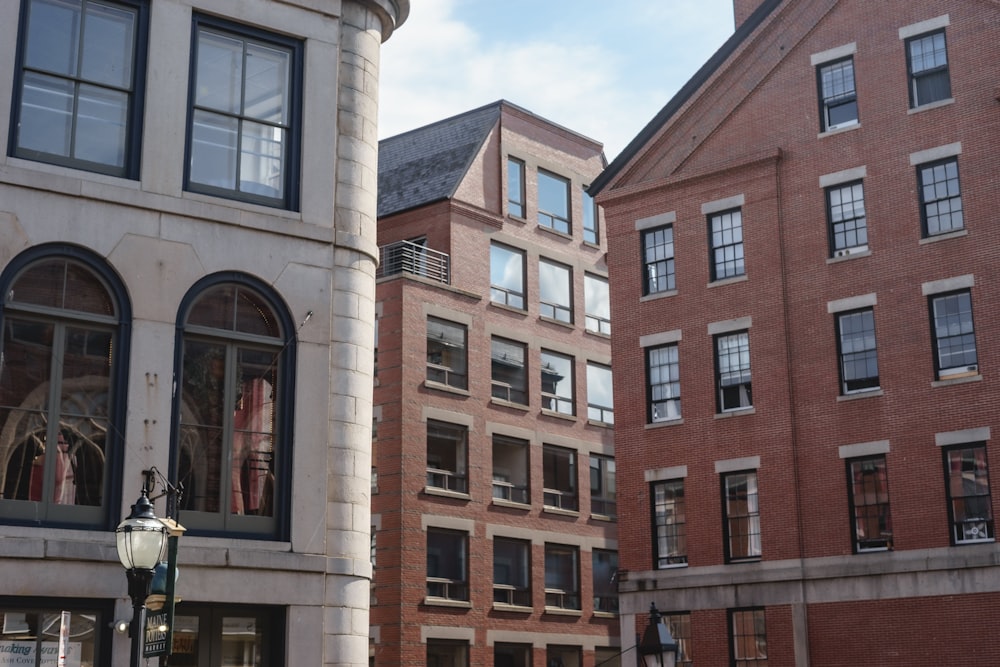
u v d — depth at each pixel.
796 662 32.03
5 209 18.22
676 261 36.53
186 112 19.92
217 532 18.89
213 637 18.61
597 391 53.09
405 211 50.06
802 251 34.31
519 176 52.50
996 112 31.77
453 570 44.91
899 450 31.73
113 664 17.62
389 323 45.72
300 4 21.34
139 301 18.89
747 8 38.31
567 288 53.25
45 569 17.41
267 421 19.75
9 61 18.67
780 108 35.53
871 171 33.59
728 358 35.09
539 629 47.28
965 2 32.75
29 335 18.22
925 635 30.41
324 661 19.11
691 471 34.94
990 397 30.59
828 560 32.19
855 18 34.62
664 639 22.41
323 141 21.12
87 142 19.22
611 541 51.59
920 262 32.31
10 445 17.80
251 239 20.05
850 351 33.19
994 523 30.03
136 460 18.36
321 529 19.58
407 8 23.14
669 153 37.38
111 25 19.75
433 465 45.19
